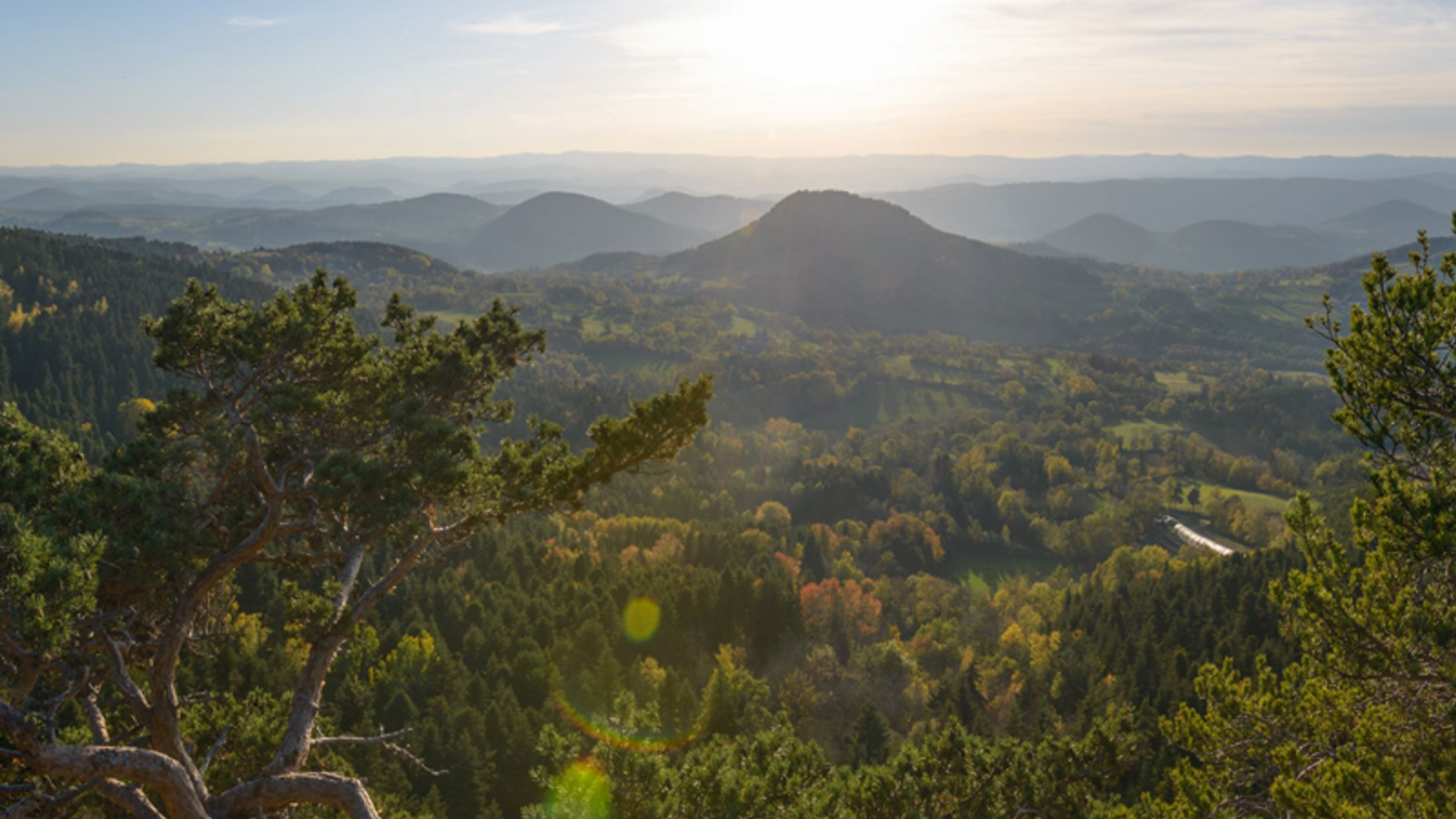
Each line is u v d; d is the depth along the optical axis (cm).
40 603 938
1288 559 8219
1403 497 1077
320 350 1580
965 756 1672
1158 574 10844
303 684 1325
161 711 1210
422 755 4716
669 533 10862
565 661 6181
